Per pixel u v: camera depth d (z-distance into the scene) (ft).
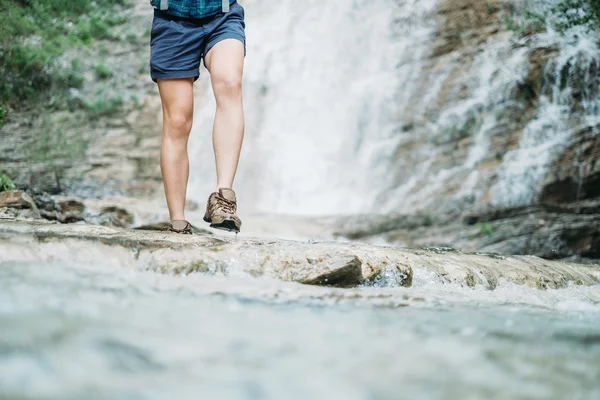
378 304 4.98
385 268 6.72
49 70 30.07
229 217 7.88
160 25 8.43
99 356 2.57
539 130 27.37
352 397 2.34
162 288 4.71
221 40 8.39
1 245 5.73
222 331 3.27
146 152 27.48
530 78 28.84
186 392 2.25
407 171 28.07
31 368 2.35
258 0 35.73
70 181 24.66
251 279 5.95
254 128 30.37
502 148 27.40
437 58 31.32
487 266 8.24
